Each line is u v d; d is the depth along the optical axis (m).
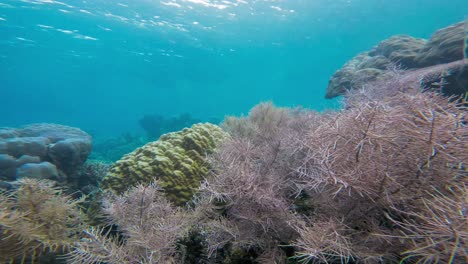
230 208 2.31
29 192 2.59
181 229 2.21
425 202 1.53
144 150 3.82
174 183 3.18
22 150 4.96
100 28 24.62
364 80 6.27
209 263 2.15
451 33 5.59
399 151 1.64
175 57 37.03
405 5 23.14
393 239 1.59
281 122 5.39
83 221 2.77
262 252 2.10
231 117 6.26
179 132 4.52
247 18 24.08
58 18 22.25
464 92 3.75
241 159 2.63
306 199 2.45
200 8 21.48
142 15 21.88
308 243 1.56
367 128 1.61
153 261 1.84
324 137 1.89
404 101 1.93
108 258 1.94
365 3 22.52
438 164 1.56
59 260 2.46
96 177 5.94
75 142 5.46
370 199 1.67
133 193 2.29
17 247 2.27
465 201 1.30
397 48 7.25
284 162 2.58
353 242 1.65
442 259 1.28
